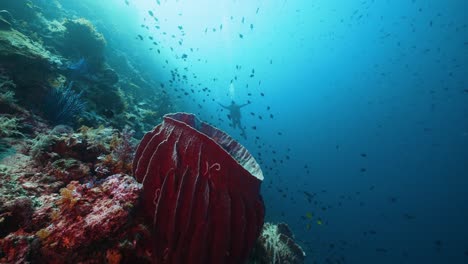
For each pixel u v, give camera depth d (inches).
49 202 86.3
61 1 642.8
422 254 1369.3
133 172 99.3
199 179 77.7
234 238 78.2
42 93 198.7
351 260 1011.9
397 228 1486.2
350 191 1750.7
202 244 72.2
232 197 80.0
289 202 968.9
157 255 76.0
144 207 84.0
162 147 85.0
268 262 139.1
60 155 124.0
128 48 814.5
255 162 109.1
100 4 833.5
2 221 75.1
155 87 694.5
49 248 69.3
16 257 65.4
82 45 357.4
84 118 212.2
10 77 189.0
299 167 1739.7
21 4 354.0
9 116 154.1
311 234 885.8
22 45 216.2
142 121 368.2
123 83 507.8
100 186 91.9
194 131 83.2
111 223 73.9
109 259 71.4
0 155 113.4
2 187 86.7
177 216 73.6
